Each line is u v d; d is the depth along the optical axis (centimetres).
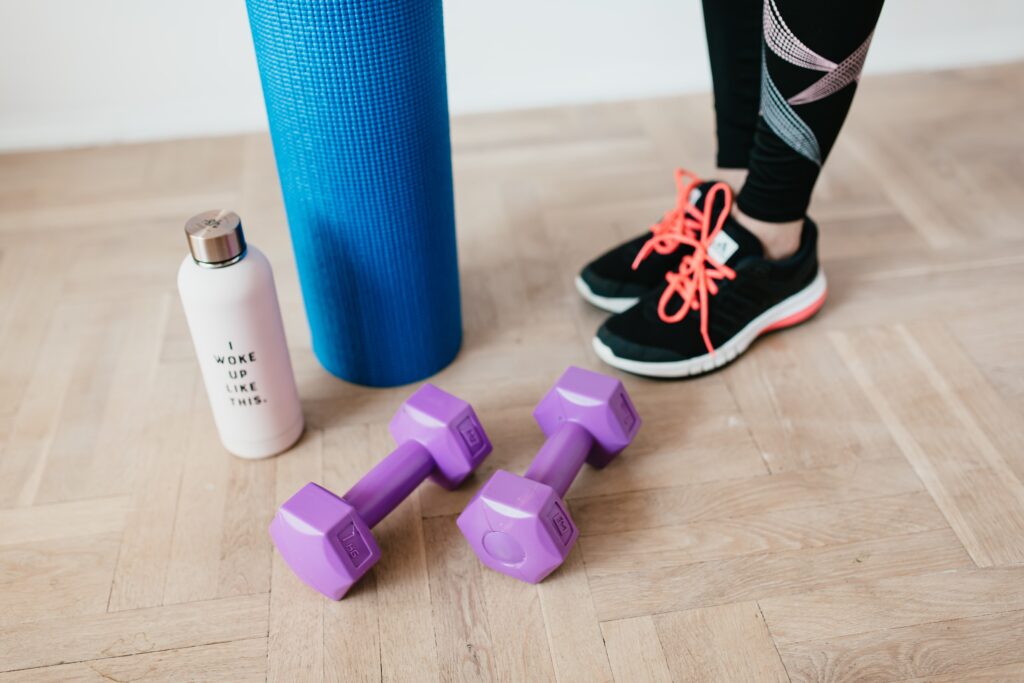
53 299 132
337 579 86
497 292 133
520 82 177
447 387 117
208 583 93
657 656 86
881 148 161
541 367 120
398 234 104
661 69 179
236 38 164
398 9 89
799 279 119
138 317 129
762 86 103
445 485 101
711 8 111
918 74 183
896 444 107
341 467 106
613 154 163
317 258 106
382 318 110
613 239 143
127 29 160
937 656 85
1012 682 83
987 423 109
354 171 98
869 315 126
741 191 116
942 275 132
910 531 97
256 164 164
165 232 146
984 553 94
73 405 114
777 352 121
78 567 95
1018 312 125
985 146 160
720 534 97
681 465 105
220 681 85
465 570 94
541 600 91
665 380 117
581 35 173
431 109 99
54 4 154
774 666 85
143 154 167
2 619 90
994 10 180
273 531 87
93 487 104
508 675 85
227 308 92
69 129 168
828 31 93
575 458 95
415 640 88
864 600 90
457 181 158
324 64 90
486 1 165
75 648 87
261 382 100
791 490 102
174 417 113
